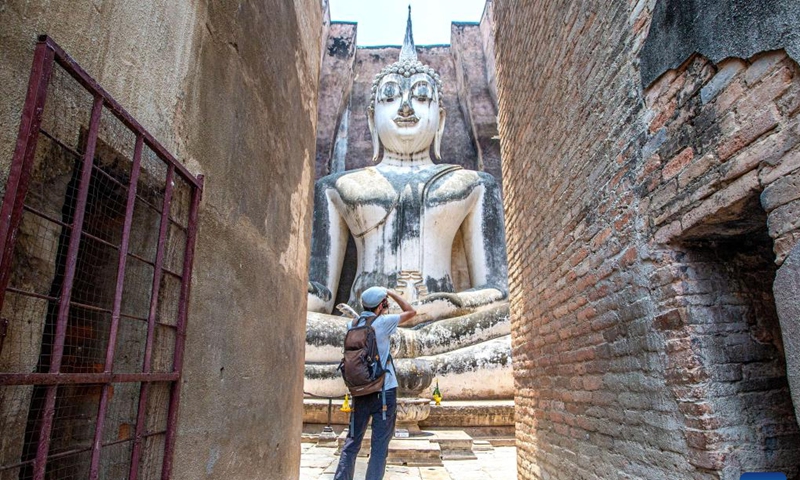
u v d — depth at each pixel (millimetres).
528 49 5008
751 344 2408
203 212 2375
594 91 3379
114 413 1934
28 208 1292
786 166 1843
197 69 2328
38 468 1310
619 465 3031
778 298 1859
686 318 2420
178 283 2135
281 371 3605
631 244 2871
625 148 2957
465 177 11227
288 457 3799
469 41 15227
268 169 3338
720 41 2131
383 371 3633
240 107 2848
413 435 6879
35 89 1279
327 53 15070
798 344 1763
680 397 2436
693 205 2336
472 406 7863
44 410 1339
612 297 3102
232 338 2695
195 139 2301
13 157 1245
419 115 11672
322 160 14273
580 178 3613
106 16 1700
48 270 1559
